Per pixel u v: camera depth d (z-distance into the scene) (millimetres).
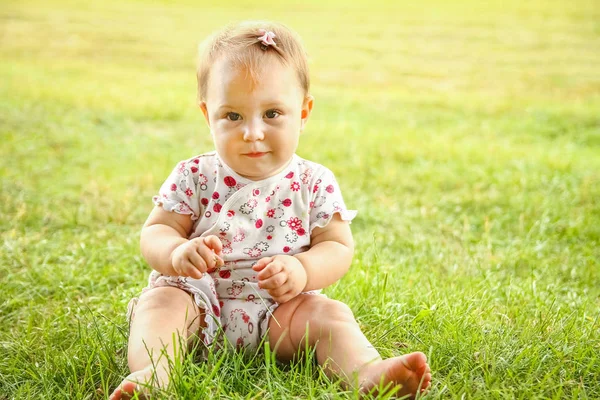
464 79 12461
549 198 5352
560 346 2615
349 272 3500
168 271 2488
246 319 2551
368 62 14000
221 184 2672
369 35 17359
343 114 9164
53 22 16703
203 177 2697
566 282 3775
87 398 2258
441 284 3480
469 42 16484
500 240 4527
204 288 2559
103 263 3807
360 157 6641
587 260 4070
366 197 5375
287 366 2494
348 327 2387
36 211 4738
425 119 9023
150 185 5559
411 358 2107
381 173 6078
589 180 5871
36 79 10391
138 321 2377
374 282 3342
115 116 8312
